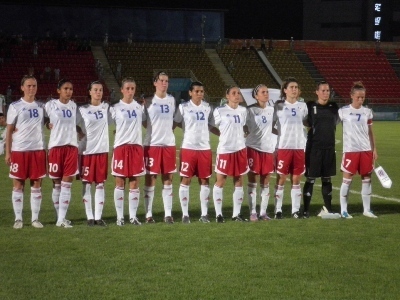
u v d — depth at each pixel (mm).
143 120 10945
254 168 11273
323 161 11516
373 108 49219
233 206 11969
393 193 14570
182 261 8383
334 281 7609
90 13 49219
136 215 11859
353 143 11531
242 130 11117
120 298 6969
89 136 10664
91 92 10695
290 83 11414
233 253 8797
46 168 10711
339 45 55906
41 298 6945
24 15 47594
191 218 11555
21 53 47219
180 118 11070
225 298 7000
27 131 10406
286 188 15594
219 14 52625
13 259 8422
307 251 8930
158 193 14609
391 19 56594
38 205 10602
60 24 48594
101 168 10734
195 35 52188
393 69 55438
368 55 56000
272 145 11383
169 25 51375
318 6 56875
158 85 10898
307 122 11594
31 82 10414
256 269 8055
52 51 48094
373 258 8594
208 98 47656
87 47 48875
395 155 23438
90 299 6930
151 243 9320
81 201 13328
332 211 12047
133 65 49219
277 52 54219
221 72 50875
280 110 11414
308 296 7090
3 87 45062
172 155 10977
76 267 8070
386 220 11242
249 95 22797
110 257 8547
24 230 10227
